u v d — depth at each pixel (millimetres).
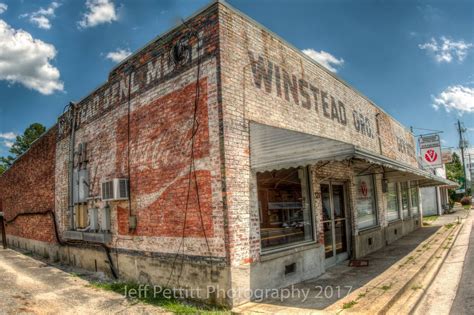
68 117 13648
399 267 9633
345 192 11828
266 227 7688
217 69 7129
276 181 8234
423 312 6500
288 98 9031
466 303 6809
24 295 8500
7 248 20641
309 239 9133
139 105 9305
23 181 19594
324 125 10664
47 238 15477
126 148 9719
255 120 7754
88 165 11859
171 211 7957
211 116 7168
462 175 56625
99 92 11438
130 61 9859
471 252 12109
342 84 12461
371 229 13219
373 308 6121
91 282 9820
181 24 8086
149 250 8602
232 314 6219
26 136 48750
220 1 7332
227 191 6754
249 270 6934
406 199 19703
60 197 14250
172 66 8266
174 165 7961
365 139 13977
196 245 7266
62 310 7238
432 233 17891
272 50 8695
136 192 9180
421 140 24047
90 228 11375
